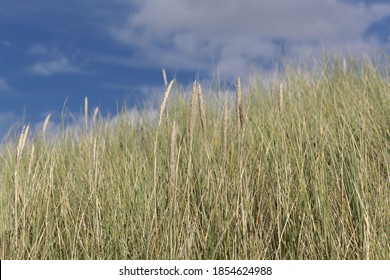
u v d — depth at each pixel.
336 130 4.37
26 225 3.46
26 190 3.51
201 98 3.18
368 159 3.87
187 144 4.00
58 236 3.36
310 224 3.23
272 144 3.86
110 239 3.34
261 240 3.15
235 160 3.53
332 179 3.62
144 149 4.55
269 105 4.88
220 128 4.18
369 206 3.36
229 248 3.07
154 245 3.07
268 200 3.54
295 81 5.37
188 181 3.22
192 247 3.18
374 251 3.04
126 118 5.21
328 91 5.32
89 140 4.54
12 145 4.53
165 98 3.11
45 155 4.25
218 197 3.32
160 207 3.25
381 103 4.90
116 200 3.60
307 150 3.88
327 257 3.06
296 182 3.62
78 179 4.04
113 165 4.10
